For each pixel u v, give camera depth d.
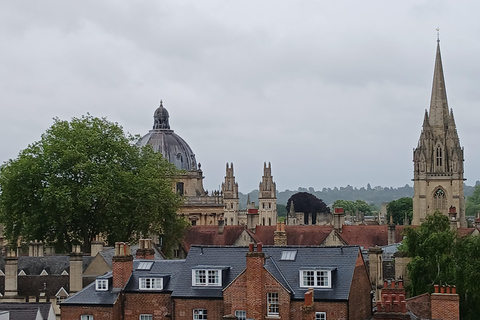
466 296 127.38
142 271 114.94
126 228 190.88
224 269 109.44
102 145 196.62
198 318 108.12
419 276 135.12
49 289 152.75
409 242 143.38
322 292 105.12
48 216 186.12
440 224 147.62
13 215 189.50
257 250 106.31
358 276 109.31
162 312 110.62
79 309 110.94
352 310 105.81
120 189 189.12
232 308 106.06
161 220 197.12
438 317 104.44
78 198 182.88
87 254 179.50
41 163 189.62
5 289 150.88
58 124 199.38
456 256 136.12
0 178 191.12
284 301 104.69
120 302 111.56
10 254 152.50
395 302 96.75
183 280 110.62
